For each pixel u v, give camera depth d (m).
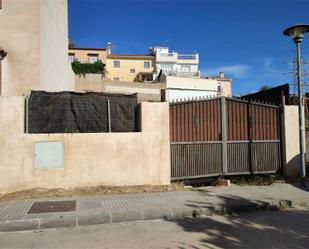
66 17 18.64
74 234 6.17
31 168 8.68
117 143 9.23
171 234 6.11
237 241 5.69
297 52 10.09
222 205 7.71
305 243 5.58
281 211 7.89
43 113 8.95
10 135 8.59
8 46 13.22
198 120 10.30
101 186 9.07
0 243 5.70
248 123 11.03
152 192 8.97
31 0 13.42
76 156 8.94
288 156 11.39
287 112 11.45
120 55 68.75
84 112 9.27
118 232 6.27
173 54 70.12
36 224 6.45
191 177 10.12
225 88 63.75
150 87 40.34
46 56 14.34
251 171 10.98
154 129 9.55
